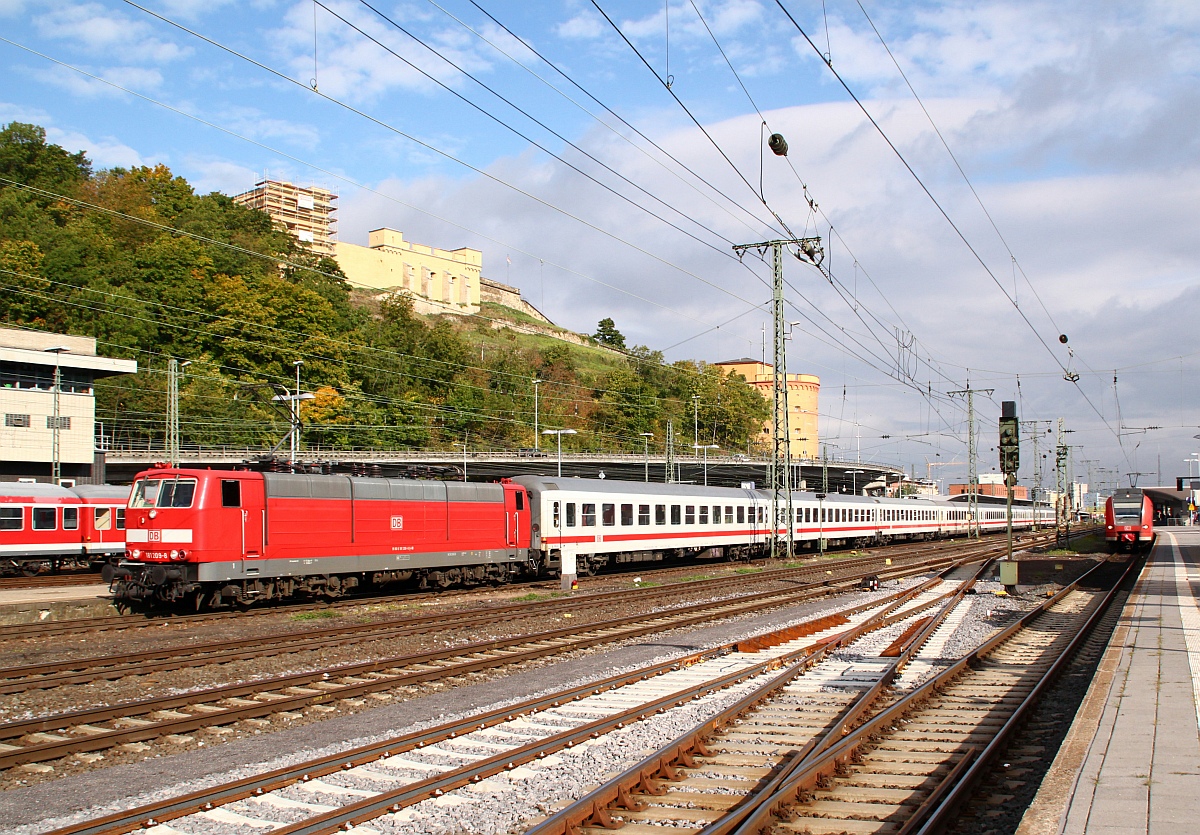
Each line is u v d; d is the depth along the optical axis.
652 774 9.16
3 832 8.17
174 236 96.00
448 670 15.62
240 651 17.39
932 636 20.53
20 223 85.88
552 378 126.38
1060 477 73.38
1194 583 30.42
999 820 8.15
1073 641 17.66
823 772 9.16
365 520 26.94
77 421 54.06
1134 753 9.02
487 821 8.23
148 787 9.55
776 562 43.53
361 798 8.88
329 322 92.31
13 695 13.95
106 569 23.30
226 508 23.23
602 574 39.47
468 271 174.75
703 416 120.81
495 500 31.97
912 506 70.69
